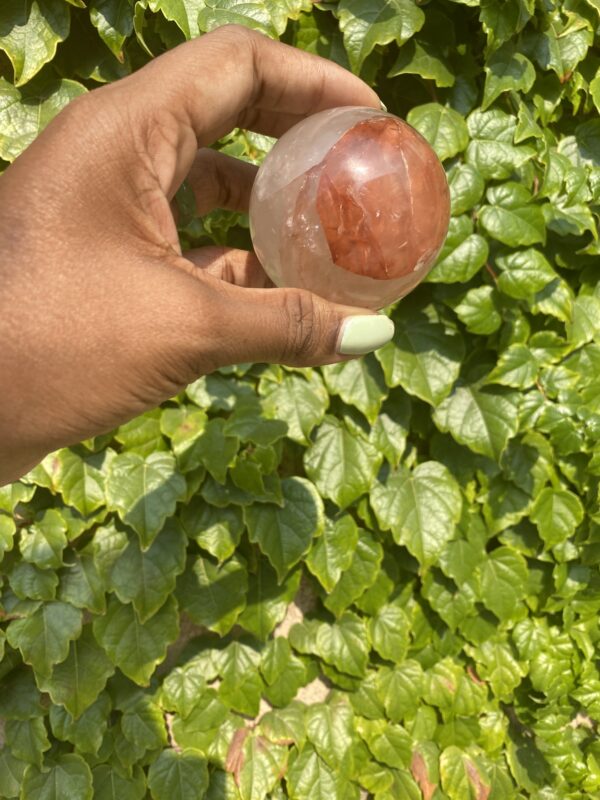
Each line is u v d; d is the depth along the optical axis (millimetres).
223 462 473
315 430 510
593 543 549
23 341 311
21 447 324
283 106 385
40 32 415
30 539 481
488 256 473
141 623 496
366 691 580
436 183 330
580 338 511
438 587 554
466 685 594
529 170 468
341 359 347
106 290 316
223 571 519
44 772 519
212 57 346
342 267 325
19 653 517
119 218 321
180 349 321
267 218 333
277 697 561
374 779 582
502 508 536
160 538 496
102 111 324
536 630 583
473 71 460
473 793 591
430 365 491
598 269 513
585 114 502
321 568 522
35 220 313
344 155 319
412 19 428
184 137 341
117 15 419
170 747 556
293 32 446
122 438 484
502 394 502
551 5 447
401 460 526
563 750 607
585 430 502
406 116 474
